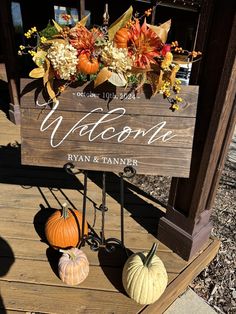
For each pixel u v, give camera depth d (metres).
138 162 0.88
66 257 1.00
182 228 1.10
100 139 0.87
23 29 4.08
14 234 1.21
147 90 0.81
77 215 1.11
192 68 0.89
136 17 0.77
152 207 1.42
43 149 0.89
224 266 1.24
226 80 0.80
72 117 0.85
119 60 0.71
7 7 1.97
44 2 4.21
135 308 0.94
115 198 1.48
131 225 1.29
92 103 0.83
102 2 4.47
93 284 1.01
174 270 1.08
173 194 1.09
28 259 1.10
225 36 0.77
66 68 0.72
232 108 0.88
